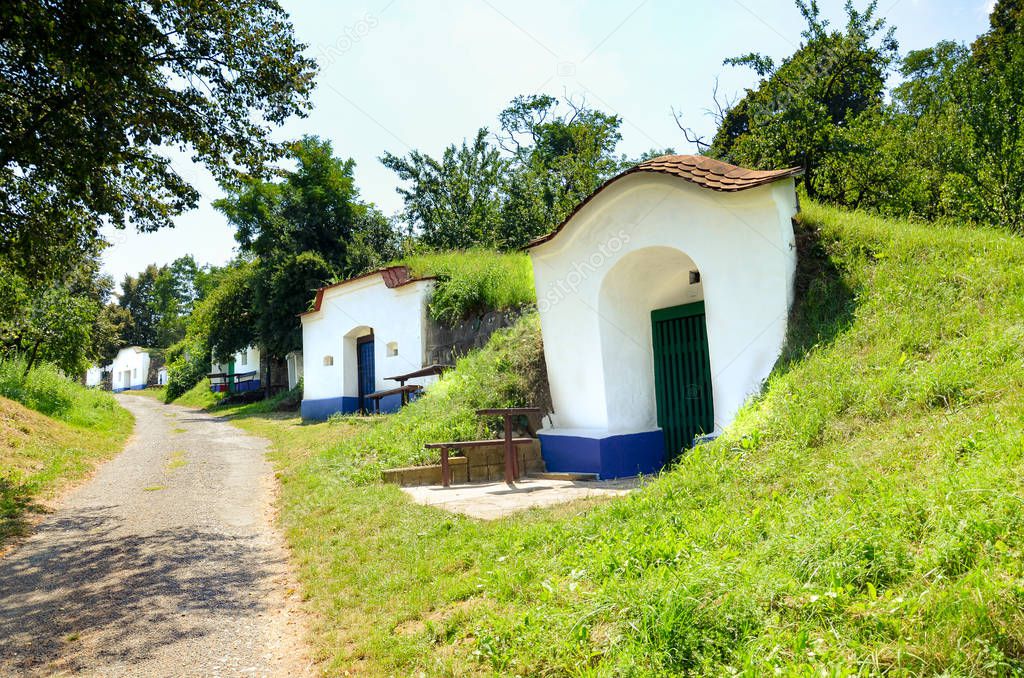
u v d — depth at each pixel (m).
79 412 17.70
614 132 32.59
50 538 7.13
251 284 26.86
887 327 6.85
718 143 26.44
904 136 17.27
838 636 2.70
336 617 4.50
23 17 7.17
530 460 10.48
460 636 3.77
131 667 3.96
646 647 2.97
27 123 8.59
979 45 20.72
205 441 16.59
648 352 10.90
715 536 4.08
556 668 3.14
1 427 11.93
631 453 9.97
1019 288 6.46
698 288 10.59
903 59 21.14
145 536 7.14
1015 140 14.47
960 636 2.46
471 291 15.96
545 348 11.12
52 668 3.98
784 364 7.50
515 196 27.91
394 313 18.34
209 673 3.87
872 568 3.07
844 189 15.66
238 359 39.59
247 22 9.72
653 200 9.24
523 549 5.03
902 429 4.89
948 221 13.84
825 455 5.02
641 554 4.05
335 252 27.52
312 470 10.35
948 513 3.19
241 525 7.67
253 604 5.02
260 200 26.38
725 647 2.84
